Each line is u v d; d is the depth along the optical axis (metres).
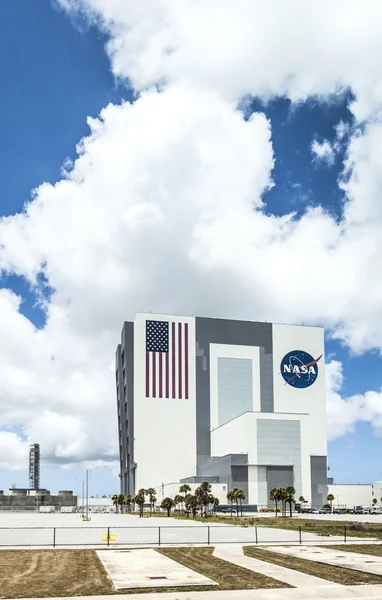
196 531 72.06
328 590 27.22
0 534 69.44
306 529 71.81
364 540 51.94
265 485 187.25
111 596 25.67
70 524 104.00
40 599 24.98
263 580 29.83
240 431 196.00
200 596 25.77
